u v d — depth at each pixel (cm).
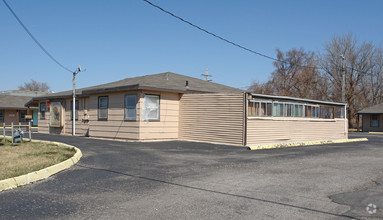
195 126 1686
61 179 747
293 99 1797
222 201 575
